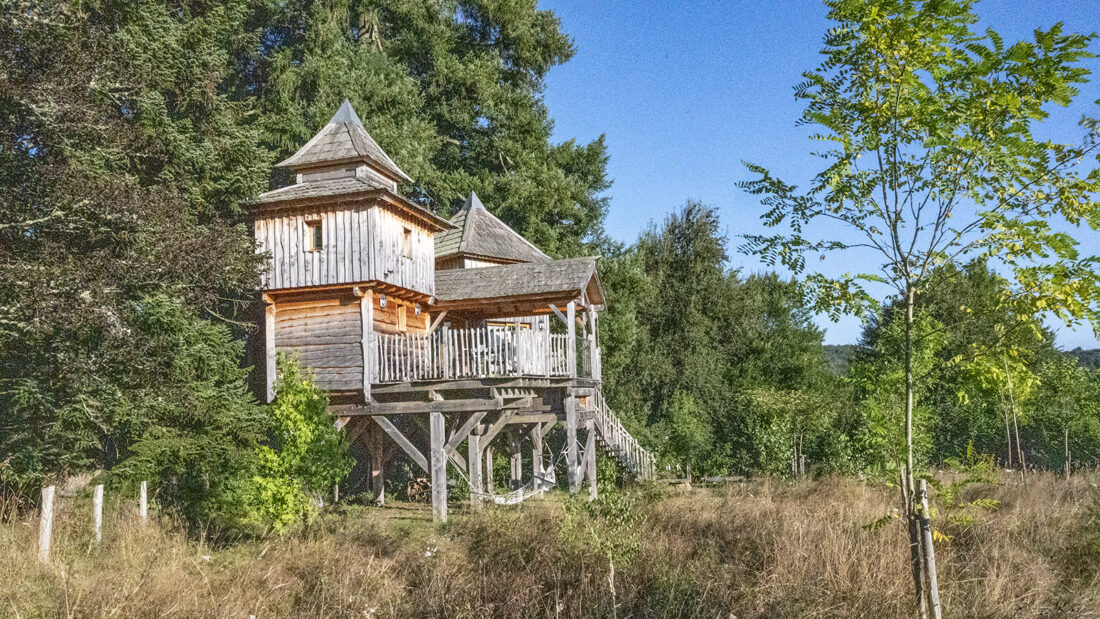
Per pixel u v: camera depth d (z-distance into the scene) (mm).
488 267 22359
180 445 17188
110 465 19578
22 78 16703
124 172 20516
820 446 24953
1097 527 11305
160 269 17500
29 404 16844
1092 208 5211
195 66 23750
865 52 5676
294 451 13930
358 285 18531
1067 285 5125
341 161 20281
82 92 17734
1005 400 15812
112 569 10742
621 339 32750
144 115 21141
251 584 10039
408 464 26672
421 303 21609
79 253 18203
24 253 16922
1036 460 27938
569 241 36188
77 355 16891
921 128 5699
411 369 18141
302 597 9672
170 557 11492
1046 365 16328
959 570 9500
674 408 32156
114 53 19844
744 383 32969
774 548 10406
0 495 15516
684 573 10133
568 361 19766
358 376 18453
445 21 36688
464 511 17344
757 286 37281
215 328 21141
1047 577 9195
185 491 17125
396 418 23078
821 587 8773
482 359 17562
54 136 17391
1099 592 8945
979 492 14367
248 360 26250
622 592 9133
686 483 20625
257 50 30562
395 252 19344
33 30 16953
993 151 5441
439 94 35844
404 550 11617
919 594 5871
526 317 24969
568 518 11844
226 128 23953
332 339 18828
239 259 18141
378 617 8836
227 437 18031
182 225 18812
